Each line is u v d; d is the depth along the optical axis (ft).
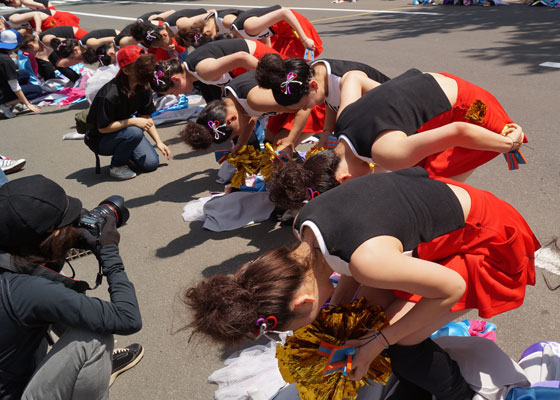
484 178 13.20
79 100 26.68
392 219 5.40
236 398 7.52
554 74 20.15
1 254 6.08
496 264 6.10
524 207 11.67
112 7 60.85
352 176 7.85
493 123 8.09
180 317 9.67
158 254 11.91
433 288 5.28
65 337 6.49
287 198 7.48
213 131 11.37
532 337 8.14
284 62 9.67
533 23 29.40
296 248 5.65
